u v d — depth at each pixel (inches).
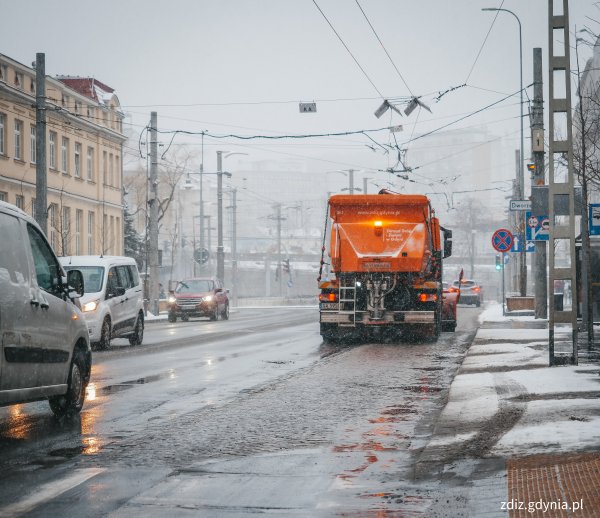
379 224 1337.4
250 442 517.0
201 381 832.3
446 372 909.2
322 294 1349.7
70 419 604.1
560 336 1307.8
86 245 3265.3
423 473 422.9
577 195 1314.0
